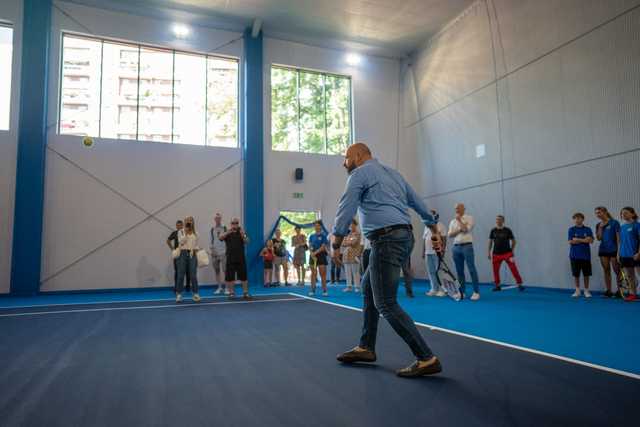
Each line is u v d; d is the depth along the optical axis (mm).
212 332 3920
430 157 11969
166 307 6066
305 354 2988
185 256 6910
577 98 7852
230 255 7246
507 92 9445
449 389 2146
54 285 9031
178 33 10625
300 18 10789
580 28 7820
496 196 9680
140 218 9797
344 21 10984
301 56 11820
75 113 9711
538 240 8570
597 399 1965
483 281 9977
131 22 10211
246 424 1712
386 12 10664
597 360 2723
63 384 2307
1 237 8750
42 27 9320
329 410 1864
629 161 6949
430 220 2717
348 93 12438
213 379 2377
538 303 6031
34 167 8977
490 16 9883
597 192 7449
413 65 12680
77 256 9250
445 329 3932
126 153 9852
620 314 4793
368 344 2734
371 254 2484
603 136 7371
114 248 9531
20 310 5926
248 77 11000
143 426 1706
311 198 11500
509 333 3717
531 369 2514
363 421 1729
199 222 10289
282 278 12031
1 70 9180
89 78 9875
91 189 9492
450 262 11078
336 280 10898
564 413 1793
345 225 2428
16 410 1902
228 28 11070
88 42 9953
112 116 9969
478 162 10234
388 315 2408
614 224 6637
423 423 1699
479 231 10156
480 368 2547
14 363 2797
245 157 10797
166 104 10492
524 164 8961
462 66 10781
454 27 11047
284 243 10703
